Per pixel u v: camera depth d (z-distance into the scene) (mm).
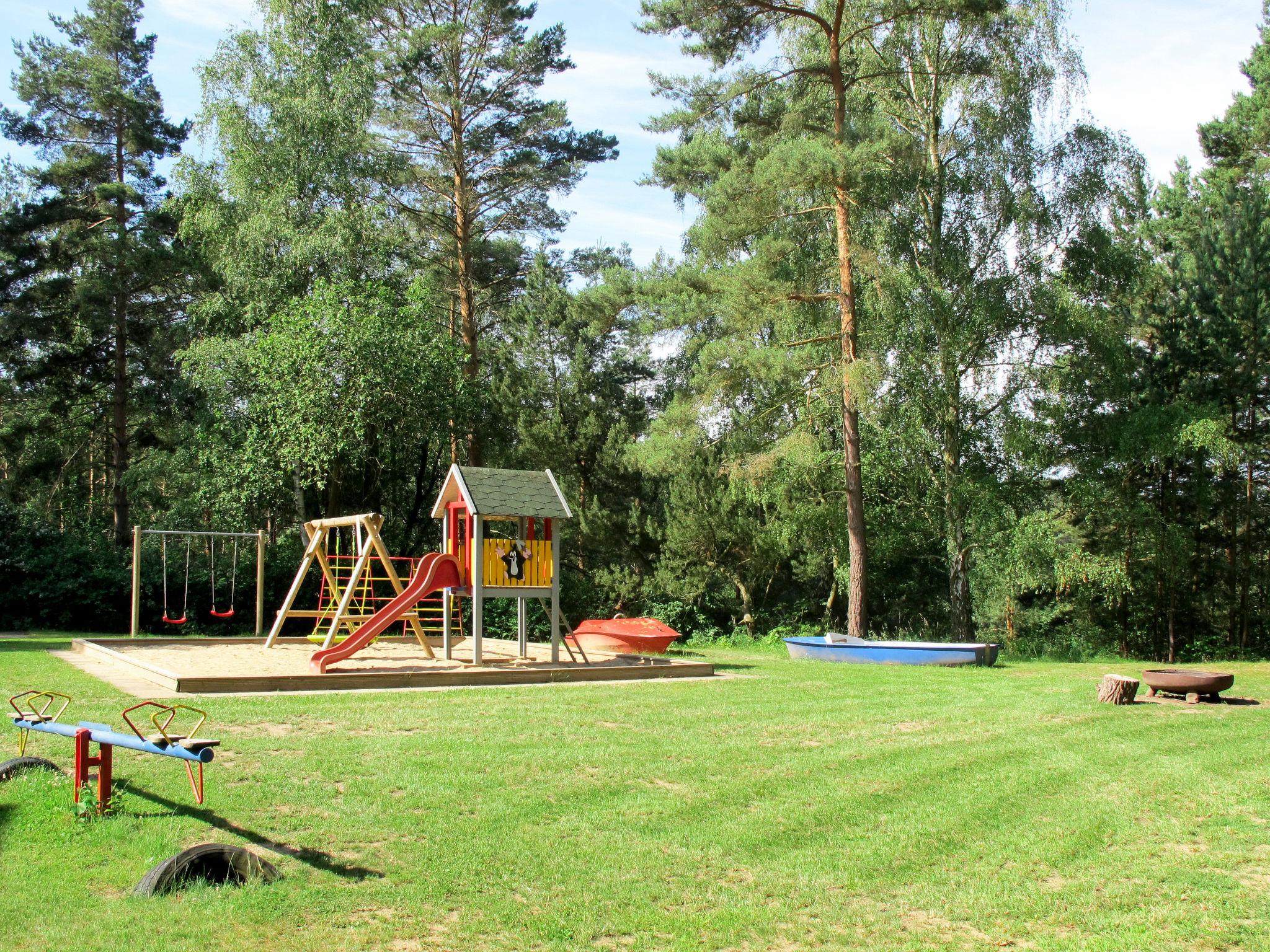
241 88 27016
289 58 27297
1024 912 5754
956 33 23484
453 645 19125
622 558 29578
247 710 10203
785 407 25156
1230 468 26609
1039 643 28172
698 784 7977
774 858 6457
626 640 19078
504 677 13406
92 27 31062
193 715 9805
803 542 27344
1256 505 28062
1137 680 12734
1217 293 26234
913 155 21641
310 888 5535
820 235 24172
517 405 28938
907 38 23797
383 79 28047
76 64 30156
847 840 6820
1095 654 26828
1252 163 30672
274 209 25781
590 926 5328
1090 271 23484
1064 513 26234
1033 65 22719
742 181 20797
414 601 14133
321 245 25438
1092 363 23375
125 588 23656
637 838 6684
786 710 11398
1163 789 8344
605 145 30266
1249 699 13852
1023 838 7004
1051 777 8570
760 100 22531
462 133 28984
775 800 7629
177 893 5320
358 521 14875
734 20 20875
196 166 26672
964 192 23469
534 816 6992
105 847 5867
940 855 6625
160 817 6445
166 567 21703
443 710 10734
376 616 13750
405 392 24891
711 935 5301
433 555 14516
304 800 7039
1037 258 23156
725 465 24719
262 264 26062
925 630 30562
